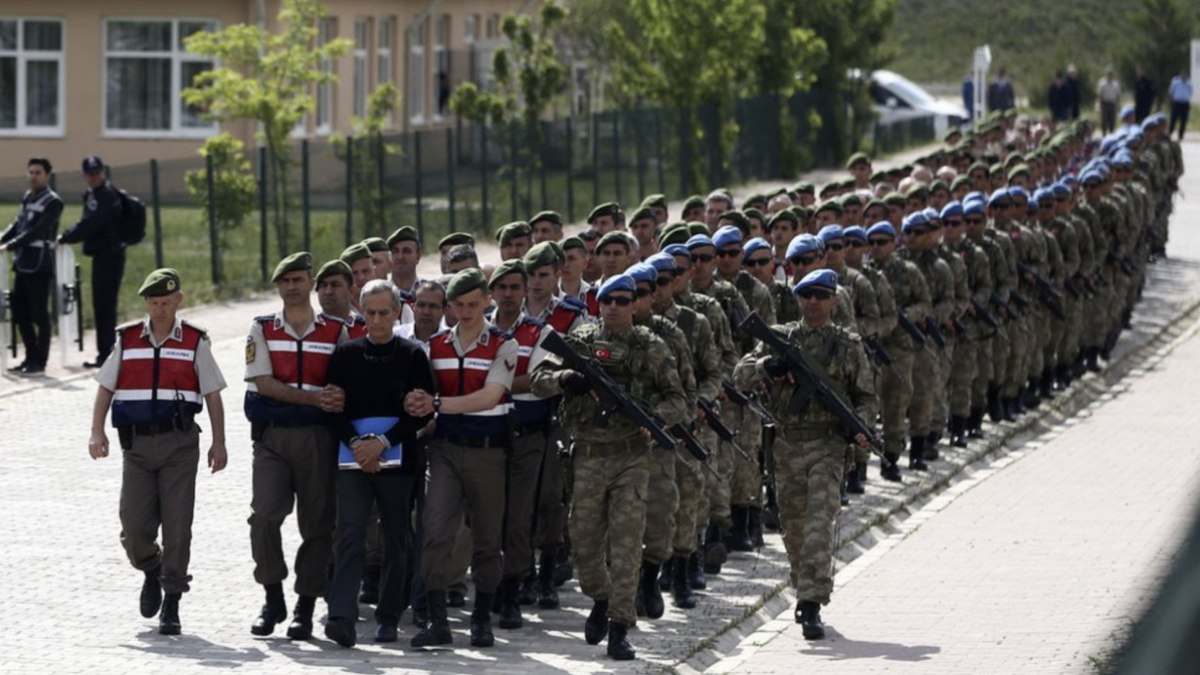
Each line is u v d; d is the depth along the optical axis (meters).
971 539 27.52
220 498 28.09
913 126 116.81
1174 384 44.91
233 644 20.22
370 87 89.44
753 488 25.97
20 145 83.00
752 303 26.08
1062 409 41.09
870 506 29.42
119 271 39.94
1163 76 146.12
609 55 95.31
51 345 42.84
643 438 19.77
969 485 32.31
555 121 72.31
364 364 19.95
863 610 23.00
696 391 20.84
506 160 66.88
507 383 20.05
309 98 65.31
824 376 21.22
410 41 92.81
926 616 22.52
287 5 69.50
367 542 22.25
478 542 20.22
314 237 57.28
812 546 21.14
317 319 20.50
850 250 30.09
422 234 62.00
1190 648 5.34
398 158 61.12
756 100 92.62
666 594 23.25
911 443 32.84
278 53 66.62
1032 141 68.94
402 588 20.38
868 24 105.50
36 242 38.94
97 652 19.70
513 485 21.08
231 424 34.19
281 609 20.78
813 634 21.31
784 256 31.09
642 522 19.77
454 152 64.19
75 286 41.75
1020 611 22.66
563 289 24.80
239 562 24.38
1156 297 58.44
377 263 25.20
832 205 33.56
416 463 20.11
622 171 75.88
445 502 20.05
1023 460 35.03
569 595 23.36
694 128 83.62
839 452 21.41
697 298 23.72
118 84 82.88
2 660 19.27
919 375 32.47
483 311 20.20
